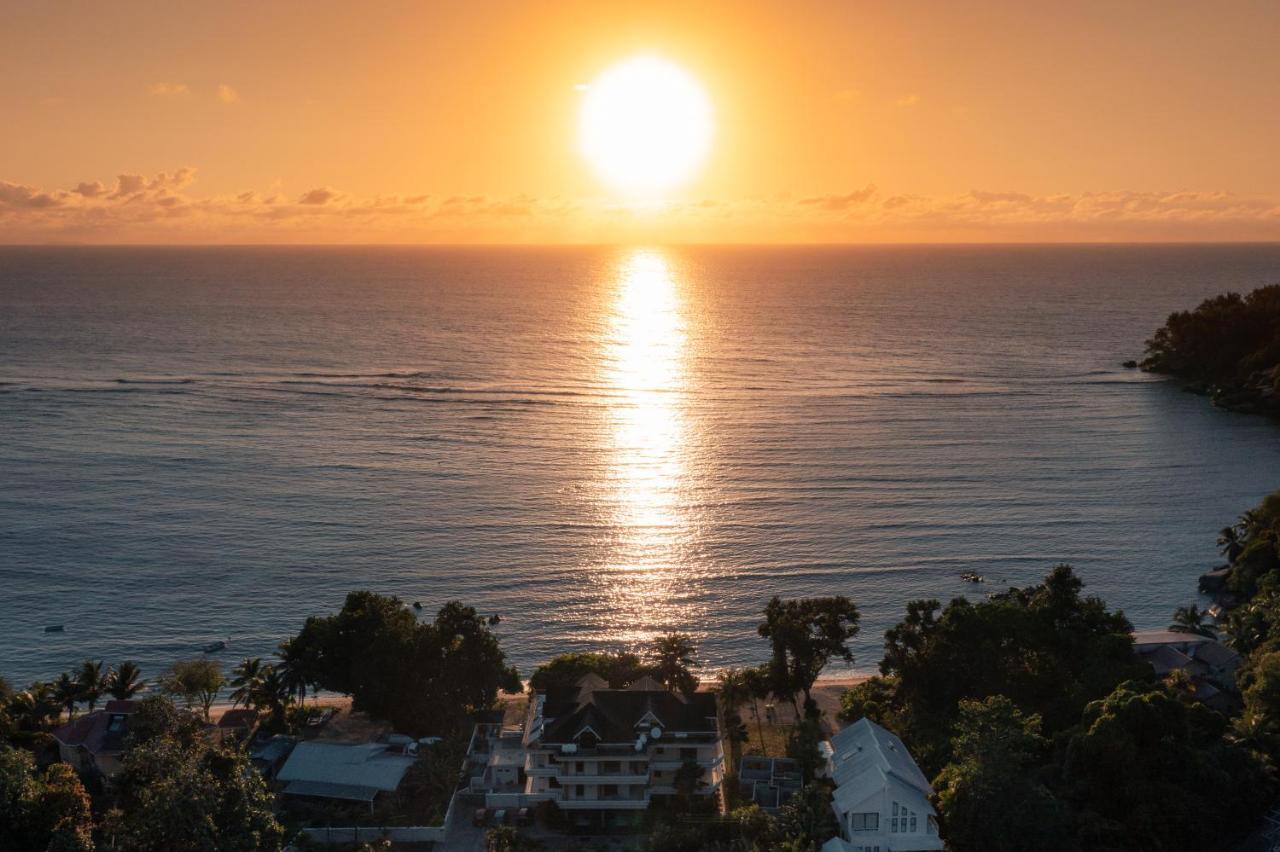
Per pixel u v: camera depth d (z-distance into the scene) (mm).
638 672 104562
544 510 181875
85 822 78062
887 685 105062
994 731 76625
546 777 87000
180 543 164500
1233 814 78000
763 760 92750
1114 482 197750
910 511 180250
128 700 100500
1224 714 94688
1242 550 147625
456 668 100688
